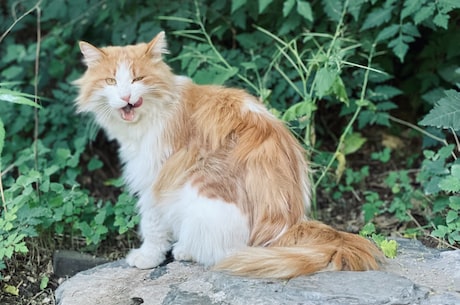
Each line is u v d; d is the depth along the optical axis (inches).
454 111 73.0
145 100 69.4
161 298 67.2
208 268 70.5
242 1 83.6
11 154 88.6
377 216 82.3
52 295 73.6
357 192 86.2
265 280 66.3
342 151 85.4
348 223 82.3
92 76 70.1
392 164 90.0
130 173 72.1
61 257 75.9
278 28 87.7
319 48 82.5
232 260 67.3
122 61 69.3
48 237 78.2
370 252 67.7
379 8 83.3
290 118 77.6
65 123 90.6
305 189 71.9
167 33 89.5
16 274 75.1
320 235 68.1
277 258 66.3
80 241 79.0
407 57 92.4
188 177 69.5
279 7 87.4
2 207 76.9
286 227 69.0
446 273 68.1
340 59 77.3
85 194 80.7
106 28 93.0
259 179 69.0
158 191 70.6
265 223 68.9
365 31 85.4
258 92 82.6
